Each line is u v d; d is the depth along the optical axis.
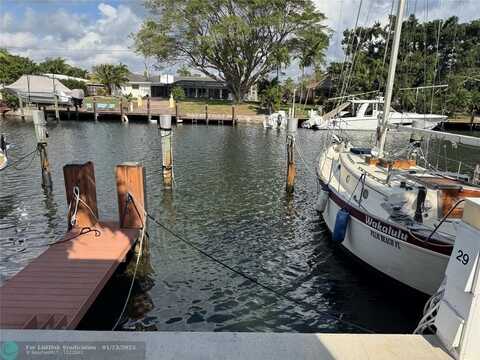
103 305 6.29
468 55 23.62
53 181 13.81
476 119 39.94
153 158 18.98
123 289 6.75
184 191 13.20
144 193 7.54
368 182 7.79
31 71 56.09
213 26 44.41
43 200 11.62
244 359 2.54
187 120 38.97
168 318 5.96
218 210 11.27
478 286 2.55
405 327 5.87
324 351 2.67
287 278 7.29
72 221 7.50
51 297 5.13
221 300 6.50
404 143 26.14
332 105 40.31
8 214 10.45
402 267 5.95
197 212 11.04
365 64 39.34
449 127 36.94
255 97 61.41
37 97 37.91
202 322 5.89
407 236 5.66
